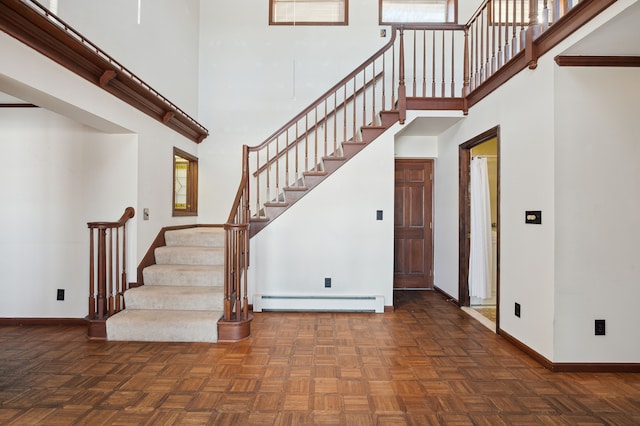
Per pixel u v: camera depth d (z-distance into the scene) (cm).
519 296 299
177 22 467
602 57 249
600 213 254
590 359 255
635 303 254
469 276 434
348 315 395
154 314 326
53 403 210
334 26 544
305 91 543
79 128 358
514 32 316
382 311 404
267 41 544
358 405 211
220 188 541
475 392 226
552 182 256
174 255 396
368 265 414
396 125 413
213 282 369
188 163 533
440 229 507
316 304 405
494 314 407
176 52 464
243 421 195
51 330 341
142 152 370
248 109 543
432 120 428
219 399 216
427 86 542
